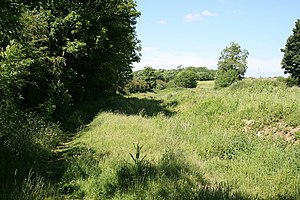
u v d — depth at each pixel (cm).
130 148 1034
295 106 1440
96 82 2642
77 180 741
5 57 1048
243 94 2039
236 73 5031
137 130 1345
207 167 901
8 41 1145
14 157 807
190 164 849
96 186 696
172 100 2944
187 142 1183
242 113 1570
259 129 1373
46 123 1409
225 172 873
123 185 692
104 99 3130
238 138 1169
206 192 646
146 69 8094
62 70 2045
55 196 648
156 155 941
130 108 2419
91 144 1152
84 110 2297
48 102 1552
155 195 637
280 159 936
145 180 707
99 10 2362
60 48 2142
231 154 1040
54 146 1152
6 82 999
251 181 785
